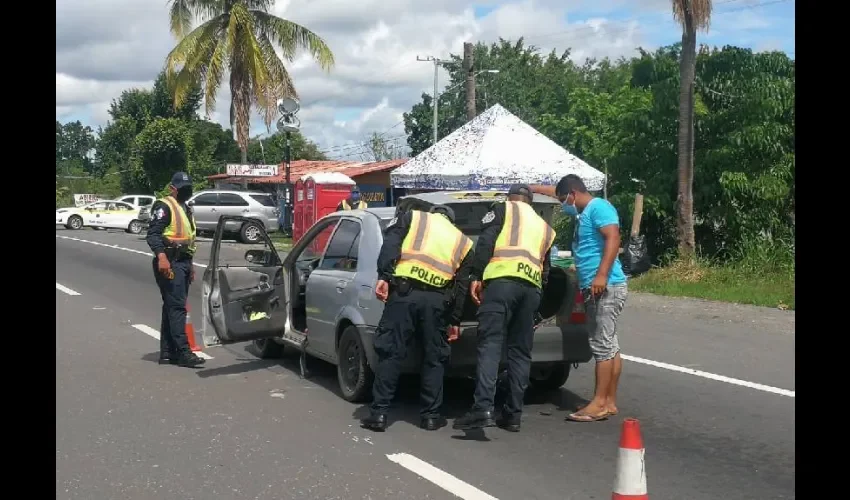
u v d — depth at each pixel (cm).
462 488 517
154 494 508
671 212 1811
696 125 1783
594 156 2180
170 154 4794
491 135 1691
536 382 778
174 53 3094
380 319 667
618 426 661
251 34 3052
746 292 1434
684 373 846
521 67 5506
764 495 512
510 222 642
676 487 525
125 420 669
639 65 2055
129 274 1777
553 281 698
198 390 771
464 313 689
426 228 641
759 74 1748
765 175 1670
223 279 813
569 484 526
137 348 974
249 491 513
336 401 732
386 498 500
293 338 824
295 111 2927
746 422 670
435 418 648
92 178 6738
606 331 671
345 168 3912
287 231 3020
